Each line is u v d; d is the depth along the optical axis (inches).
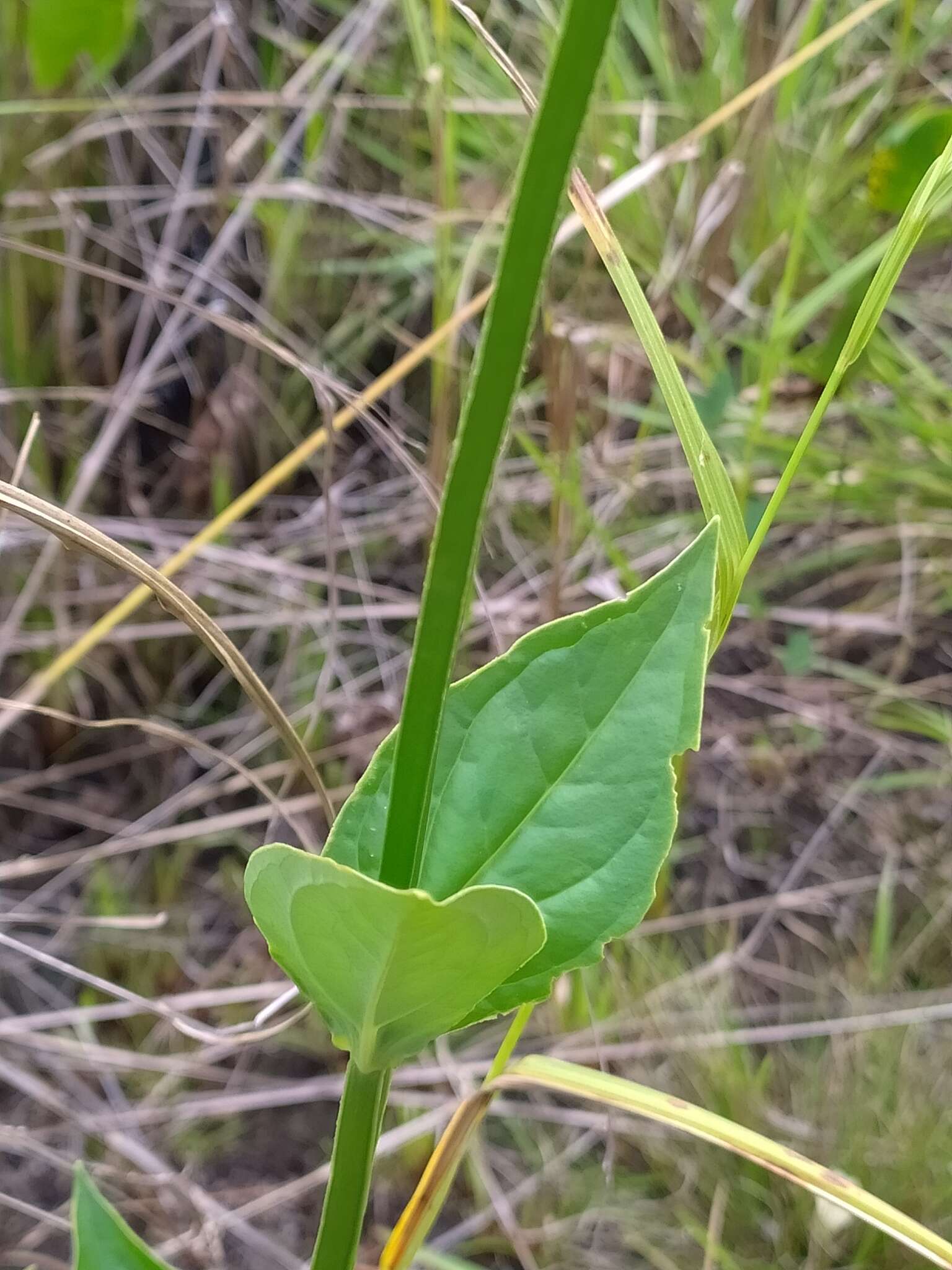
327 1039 25.3
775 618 32.5
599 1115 23.4
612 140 33.0
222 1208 22.4
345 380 33.9
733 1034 23.5
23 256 31.1
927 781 29.5
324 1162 23.8
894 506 32.4
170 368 33.1
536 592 30.4
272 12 37.4
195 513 32.2
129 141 34.4
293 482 33.5
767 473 32.9
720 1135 11.5
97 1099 24.0
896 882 28.4
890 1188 21.3
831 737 31.2
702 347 33.3
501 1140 24.3
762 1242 22.0
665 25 38.1
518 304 6.5
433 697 7.2
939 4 38.9
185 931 27.1
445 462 26.5
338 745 28.9
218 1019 25.8
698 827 29.7
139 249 32.8
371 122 36.0
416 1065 24.5
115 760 29.3
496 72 34.7
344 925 7.3
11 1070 21.5
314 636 31.0
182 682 30.1
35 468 29.6
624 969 25.7
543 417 34.0
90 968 25.9
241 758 28.4
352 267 33.6
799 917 27.9
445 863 9.0
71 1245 21.9
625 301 9.4
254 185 30.7
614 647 9.1
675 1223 22.5
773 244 35.1
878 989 25.4
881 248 27.7
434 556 6.9
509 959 7.3
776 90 34.3
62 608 28.0
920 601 33.1
